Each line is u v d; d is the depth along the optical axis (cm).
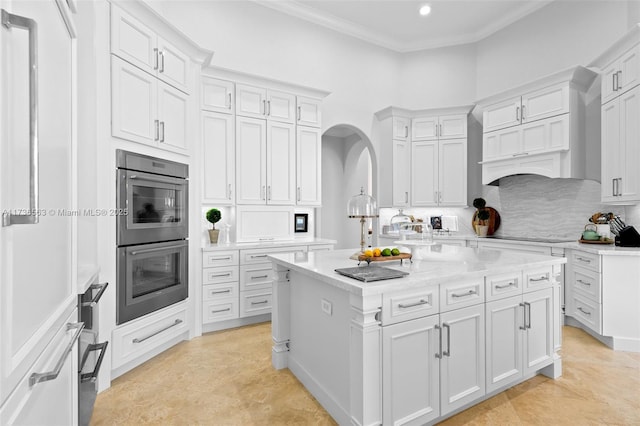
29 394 81
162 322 277
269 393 216
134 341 248
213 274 327
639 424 183
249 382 230
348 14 463
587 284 311
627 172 297
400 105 545
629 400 206
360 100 507
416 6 446
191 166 315
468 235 489
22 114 76
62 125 110
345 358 177
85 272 188
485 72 503
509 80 471
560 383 226
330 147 706
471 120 505
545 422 184
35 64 71
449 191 491
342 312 179
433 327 174
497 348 202
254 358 269
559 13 413
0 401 65
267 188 382
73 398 128
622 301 286
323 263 212
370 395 155
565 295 342
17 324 74
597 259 297
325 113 477
